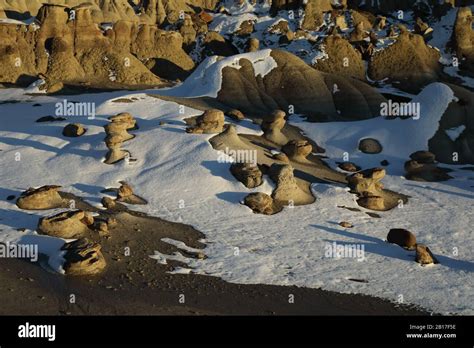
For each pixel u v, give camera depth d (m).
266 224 24.28
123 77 63.38
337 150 36.72
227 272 19.02
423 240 23.47
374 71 63.59
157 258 19.83
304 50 70.38
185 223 23.84
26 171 29.03
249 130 36.16
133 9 102.06
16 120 40.66
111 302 15.96
